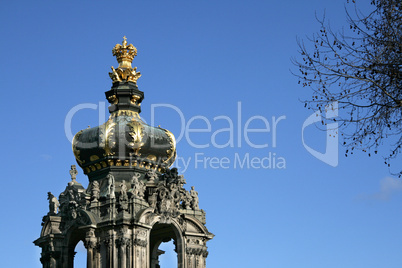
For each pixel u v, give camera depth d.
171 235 81.69
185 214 80.75
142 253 75.31
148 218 76.69
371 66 44.34
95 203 76.88
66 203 78.25
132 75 84.19
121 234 74.75
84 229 75.94
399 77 44.28
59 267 77.50
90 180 81.62
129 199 76.31
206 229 81.50
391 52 44.38
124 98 83.19
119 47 86.00
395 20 44.53
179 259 79.19
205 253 80.94
